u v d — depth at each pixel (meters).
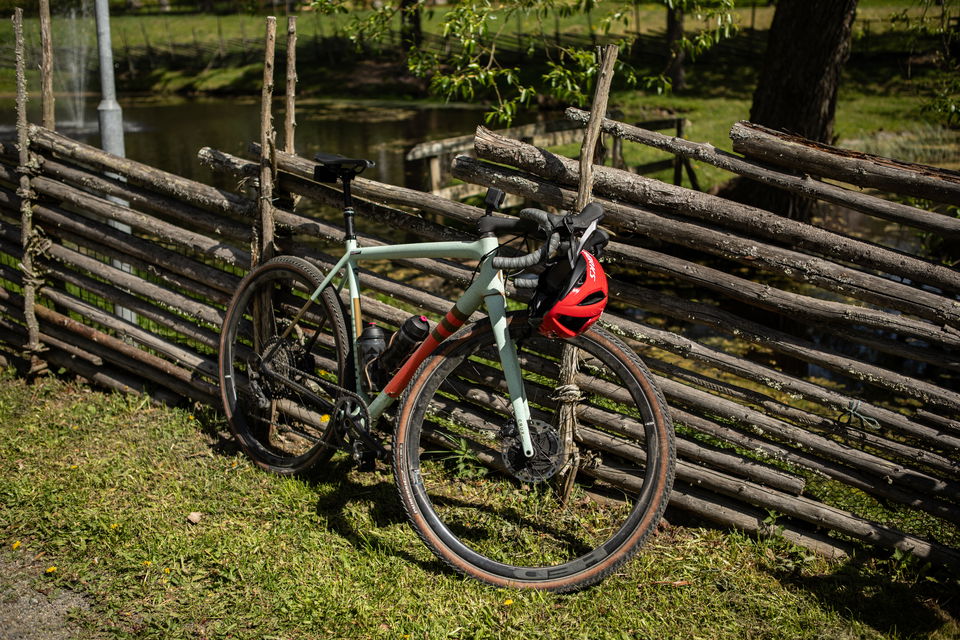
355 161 3.28
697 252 7.34
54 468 3.72
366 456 3.31
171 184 3.98
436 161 8.64
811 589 3.03
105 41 4.71
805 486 3.59
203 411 4.23
